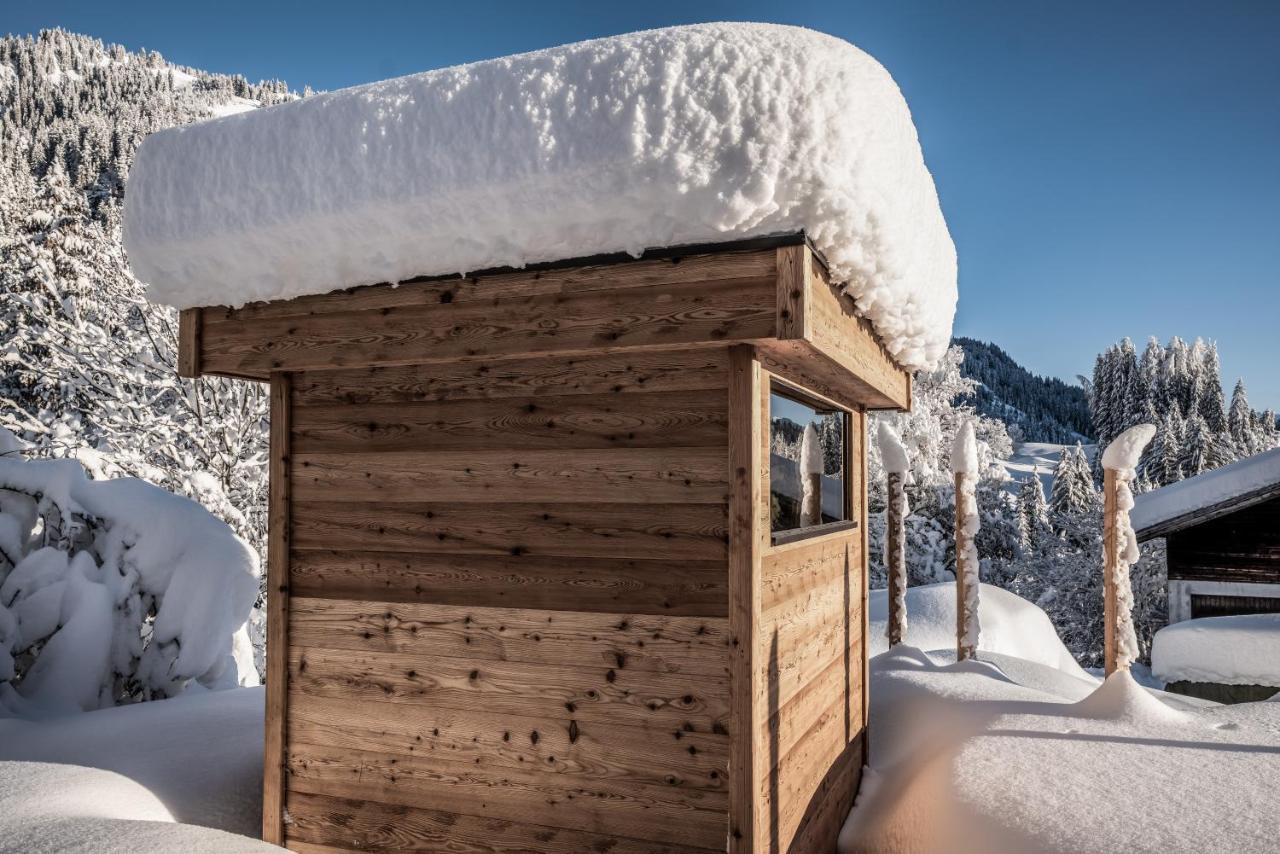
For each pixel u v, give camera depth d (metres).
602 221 2.77
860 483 5.47
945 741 4.82
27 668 5.41
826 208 2.60
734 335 2.71
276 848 2.81
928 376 23.89
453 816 3.34
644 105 2.58
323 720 3.60
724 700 2.99
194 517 6.17
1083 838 3.25
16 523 5.82
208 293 3.51
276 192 3.14
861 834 4.42
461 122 2.84
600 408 3.25
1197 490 12.62
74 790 3.26
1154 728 4.57
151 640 5.81
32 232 19.25
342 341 3.36
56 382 12.43
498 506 3.38
